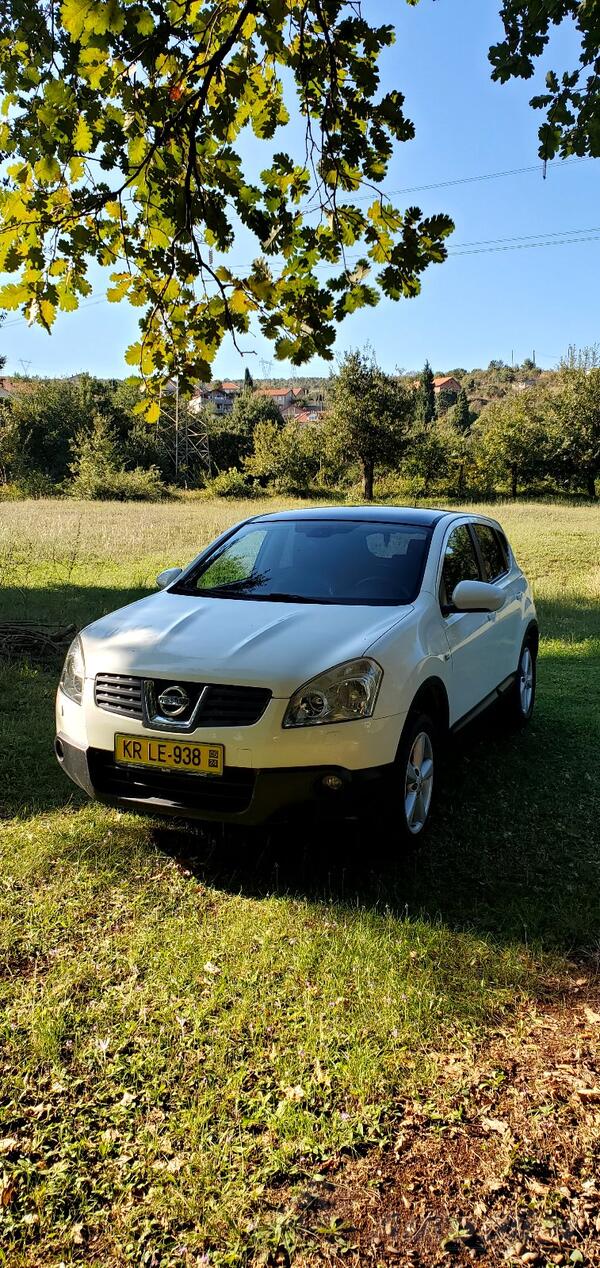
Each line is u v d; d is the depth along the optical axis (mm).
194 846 3834
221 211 2865
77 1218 1940
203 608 4129
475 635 4672
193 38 2773
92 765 3619
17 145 2699
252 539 4934
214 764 3320
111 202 2891
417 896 3436
